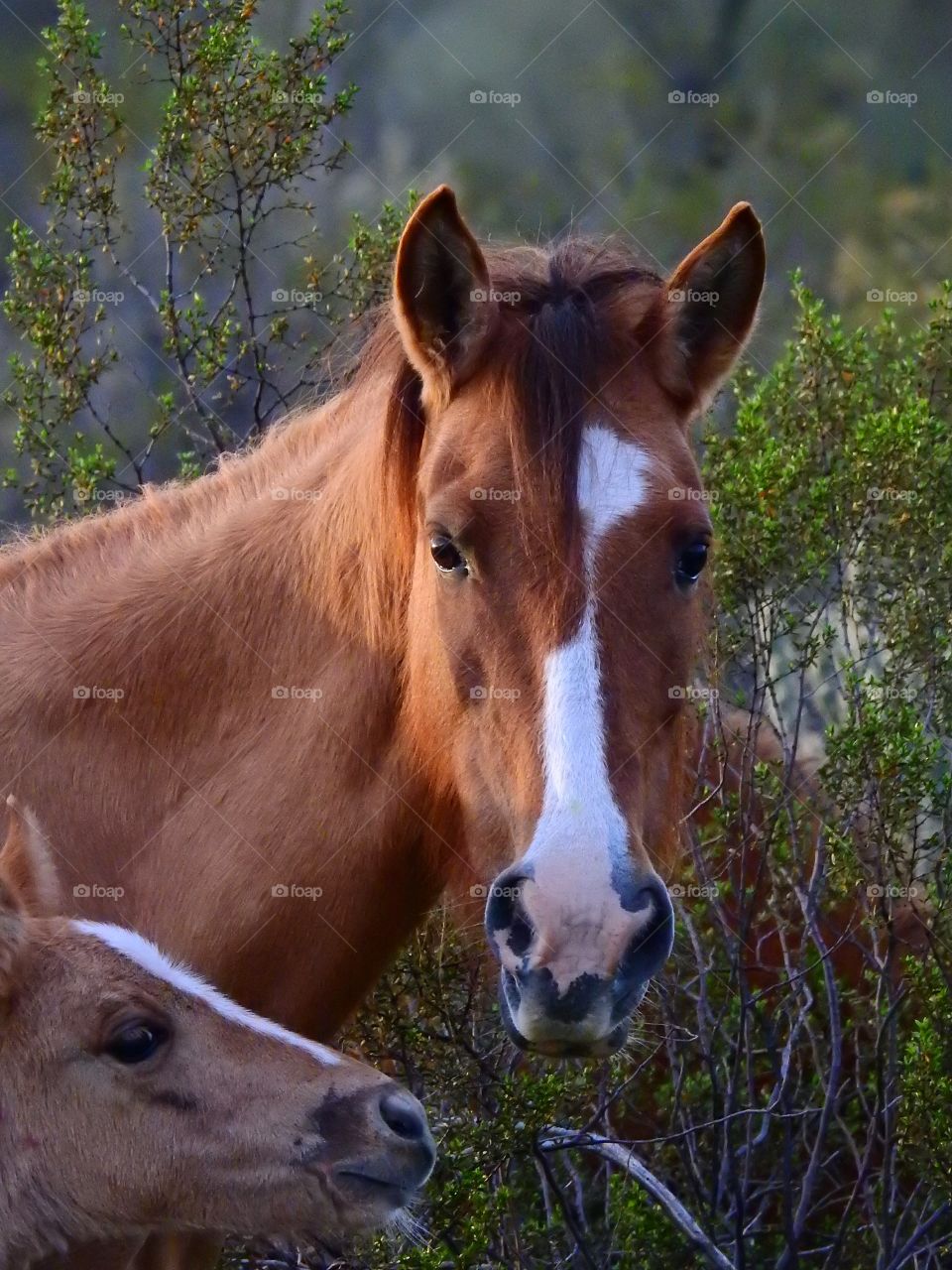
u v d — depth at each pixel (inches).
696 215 769.6
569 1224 269.0
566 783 185.0
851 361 330.6
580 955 177.9
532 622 191.9
